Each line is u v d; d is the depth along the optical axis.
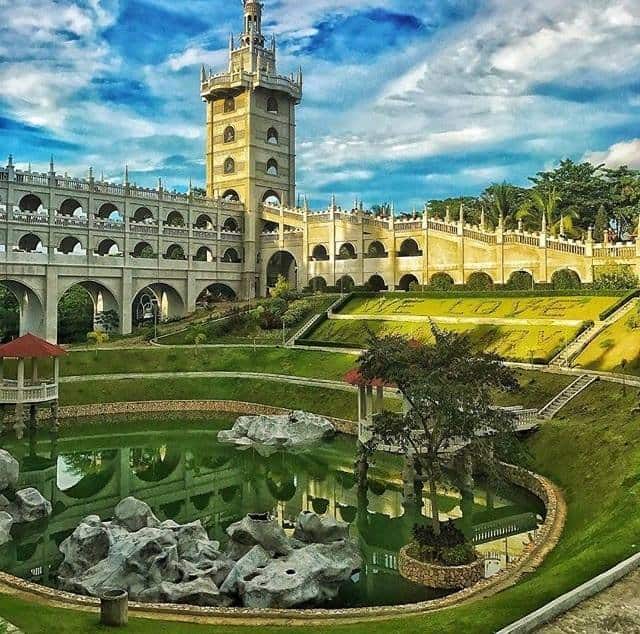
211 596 24.14
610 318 59.28
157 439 54.56
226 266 108.25
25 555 31.48
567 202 99.06
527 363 55.19
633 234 94.00
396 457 48.16
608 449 35.03
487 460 28.80
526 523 34.28
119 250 93.56
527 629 16.09
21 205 90.06
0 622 16.66
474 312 70.94
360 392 39.94
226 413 62.91
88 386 64.94
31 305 85.75
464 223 87.81
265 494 41.03
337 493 40.69
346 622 20.97
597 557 21.06
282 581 24.50
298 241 105.75
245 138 111.31
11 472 38.00
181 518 36.84
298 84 117.50
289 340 77.38
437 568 26.38
